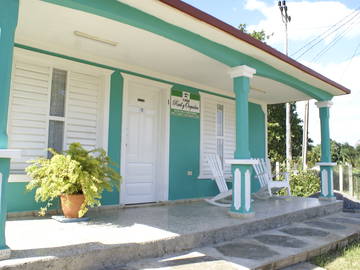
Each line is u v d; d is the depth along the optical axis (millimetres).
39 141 5043
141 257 3375
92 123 5715
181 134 7109
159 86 6707
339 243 4660
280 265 3580
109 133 5812
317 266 3797
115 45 5172
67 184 4188
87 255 2943
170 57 5715
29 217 4625
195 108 7484
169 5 3715
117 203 5895
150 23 3986
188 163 7219
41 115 5086
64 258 2791
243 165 5078
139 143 6473
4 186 2711
